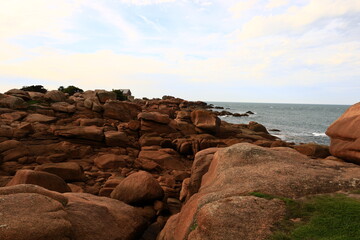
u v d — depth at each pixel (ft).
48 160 49.67
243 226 12.76
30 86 153.17
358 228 11.51
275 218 13.37
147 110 123.03
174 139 75.92
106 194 36.86
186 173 47.14
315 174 19.77
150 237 24.57
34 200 15.57
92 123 77.61
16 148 50.52
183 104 224.74
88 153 58.03
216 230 12.73
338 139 32.73
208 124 84.12
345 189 17.20
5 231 12.27
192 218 16.21
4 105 78.79
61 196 19.16
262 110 445.37
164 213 31.30
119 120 89.40
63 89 182.70
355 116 31.73
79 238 16.16
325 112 422.82
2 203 14.33
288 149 29.43
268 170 20.54
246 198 15.31
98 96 110.22
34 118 72.79
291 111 435.53
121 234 20.03
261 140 82.58
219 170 22.56
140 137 75.41
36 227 13.28
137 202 30.68
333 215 13.05
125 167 52.39
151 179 32.30
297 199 15.55
